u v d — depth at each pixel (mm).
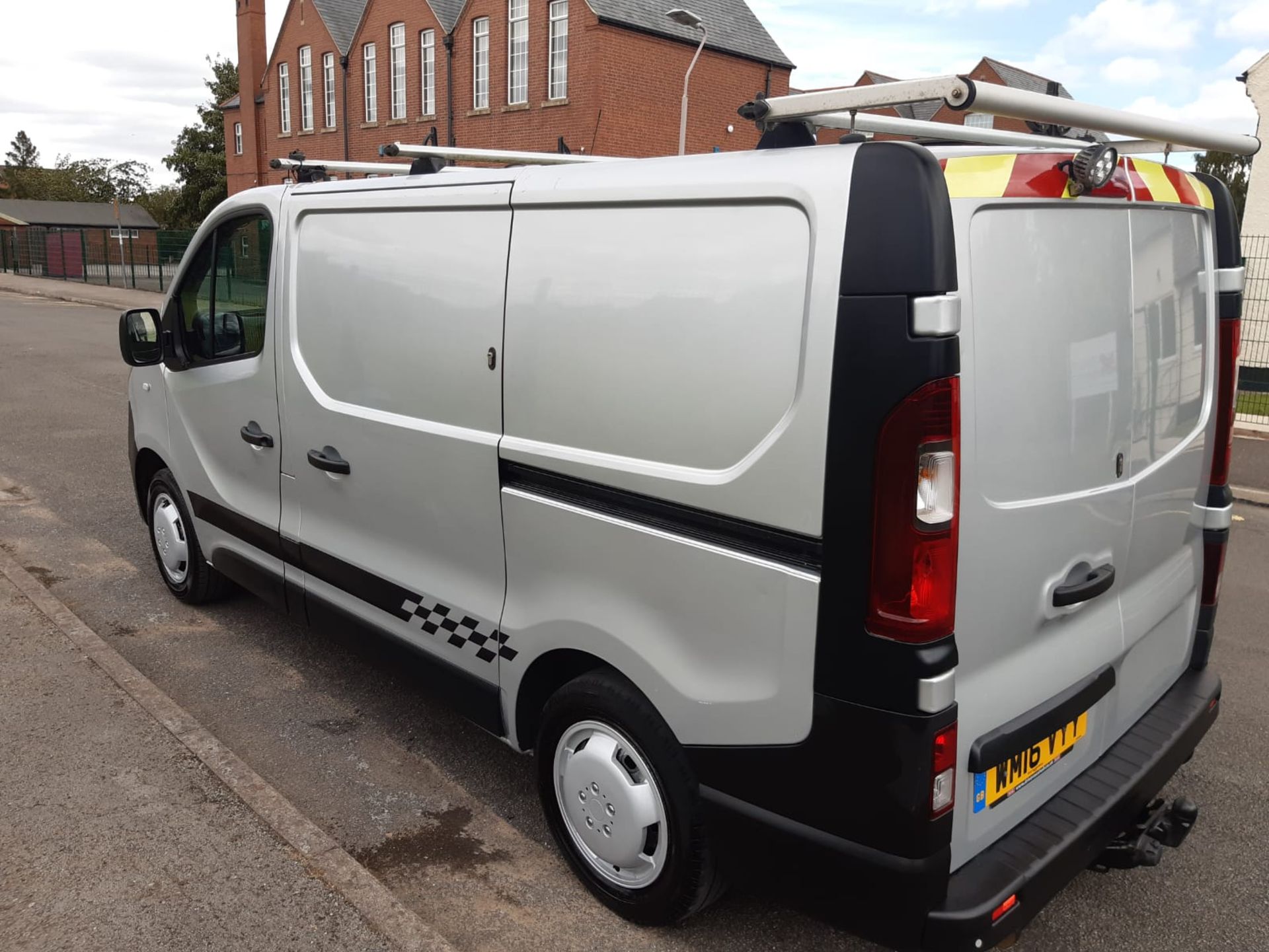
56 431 9500
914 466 1991
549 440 2771
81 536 6270
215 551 4602
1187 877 3168
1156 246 2668
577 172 2674
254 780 3285
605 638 2664
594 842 2818
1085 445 2439
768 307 2207
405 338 3234
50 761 3371
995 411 2158
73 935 2568
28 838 2957
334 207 3508
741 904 2930
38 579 5480
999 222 2141
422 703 4184
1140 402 2646
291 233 3732
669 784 2562
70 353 15922
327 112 35344
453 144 29547
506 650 3018
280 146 37844
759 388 2232
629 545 2566
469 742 3871
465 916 2859
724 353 2295
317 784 3555
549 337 2727
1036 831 2418
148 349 4652
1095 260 2410
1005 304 2156
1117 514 2594
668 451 2449
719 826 2451
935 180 1956
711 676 2424
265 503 4117
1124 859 2611
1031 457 2271
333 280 3539
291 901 2717
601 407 2602
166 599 5242
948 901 2193
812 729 2229
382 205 3291
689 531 2420
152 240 33562
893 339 1979
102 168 118250
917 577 2037
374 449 3408
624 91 25438
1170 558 2990
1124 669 2814
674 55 26281
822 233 2082
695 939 2773
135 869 2830
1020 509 2248
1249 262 14086
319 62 35000
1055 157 2229
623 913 2820
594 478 2623
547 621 2844
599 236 2584
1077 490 2436
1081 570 2494
